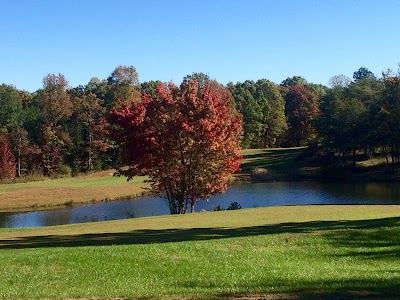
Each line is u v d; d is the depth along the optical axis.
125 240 17.77
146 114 32.78
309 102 108.12
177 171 33.00
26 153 71.06
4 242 19.14
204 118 32.03
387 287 9.40
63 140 73.69
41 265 12.30
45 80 80.38
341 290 9.23
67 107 77.44
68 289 10.12
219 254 13.23
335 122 72.38
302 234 15.93
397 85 67.50
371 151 71.75
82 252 13.66
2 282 10.88
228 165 33.44
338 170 67.12
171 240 16.97
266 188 53.50
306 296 8.87
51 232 22.33
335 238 15.12
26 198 48.25
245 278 10.49
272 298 8.82
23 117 77.00
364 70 148.62
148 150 32.12
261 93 108.50
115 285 10.33
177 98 32.75
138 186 56.03
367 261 12.62
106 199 49.34
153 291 9.65
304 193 48.00
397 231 15.61
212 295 9.16
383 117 66.88
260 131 103.38
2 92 83.50
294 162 77.38
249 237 15.86
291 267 11.73
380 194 45.53
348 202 40.38
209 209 40.16
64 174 70.62
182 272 11.27
